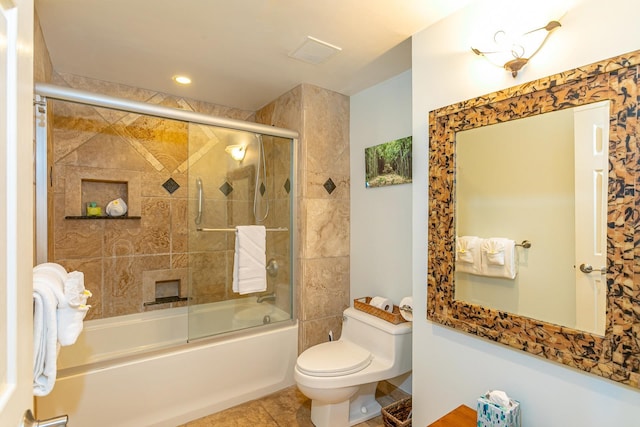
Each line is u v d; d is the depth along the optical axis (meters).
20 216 0.62
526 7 1.29
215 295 2.29
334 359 1.88
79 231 2.38
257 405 2.20
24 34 0.65
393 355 1.89
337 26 1.69
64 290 0.99
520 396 1.30
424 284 1.68
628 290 1.03
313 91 2.50
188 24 1.68
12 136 0.60
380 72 2.26
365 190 2.57
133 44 1.89
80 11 1.57
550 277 1.24
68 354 2.17
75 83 2.33
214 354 2.14
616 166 1.06
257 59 2.07
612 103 1.06
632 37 1.04
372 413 2.05
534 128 1.28
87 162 2.41
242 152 2.38
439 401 1.60
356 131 2.65
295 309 2.51
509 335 1.31
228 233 2.35
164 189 2.72
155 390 1.93
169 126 2.74
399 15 1.59
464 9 1.51
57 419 0.70
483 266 1.44
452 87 1.56
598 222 1.11
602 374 1.07
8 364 0.59
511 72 1.34
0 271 0.56
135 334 2.48
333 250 2.62
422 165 1.69
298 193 2.52
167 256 2.74
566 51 1.19
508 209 1.36
